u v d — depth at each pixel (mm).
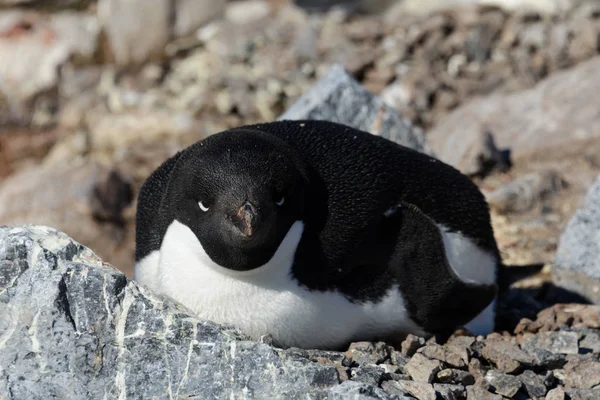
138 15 41875
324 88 22859
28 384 12555
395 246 14766
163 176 15828
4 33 43500
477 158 26156
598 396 13609
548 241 22609
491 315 17000
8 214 31391
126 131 37594
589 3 37250
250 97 36938
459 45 36188
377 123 22500
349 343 15008
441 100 33812
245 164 13367
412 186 15422
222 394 12617
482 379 13680
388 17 39812
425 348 14172
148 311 12953
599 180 19438
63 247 13281
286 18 41469
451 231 15844
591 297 19078
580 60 34469
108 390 12664
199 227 13641
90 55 42656
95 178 32375
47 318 12750
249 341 12836
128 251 30891
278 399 12477
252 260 13461
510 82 34125
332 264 14250
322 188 14344
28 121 41188
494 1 38000
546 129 27406
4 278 13055
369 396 12078
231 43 39969
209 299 14039
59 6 44156
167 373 12742
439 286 14922
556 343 15531
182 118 36906
